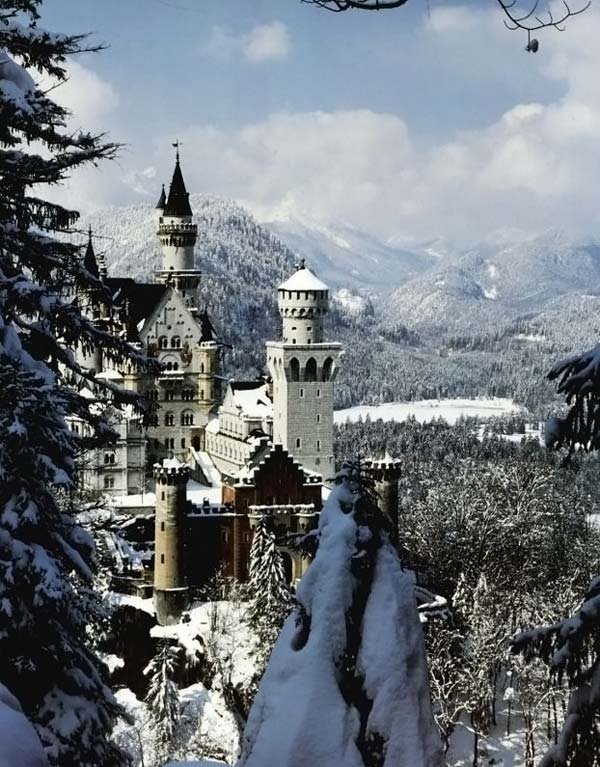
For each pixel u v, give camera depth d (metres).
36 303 34.25
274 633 137.75
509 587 152.25
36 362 34.28
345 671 23.69
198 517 178.50
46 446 33.38
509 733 127.44
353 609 24.02
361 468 25.53
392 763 22.83
